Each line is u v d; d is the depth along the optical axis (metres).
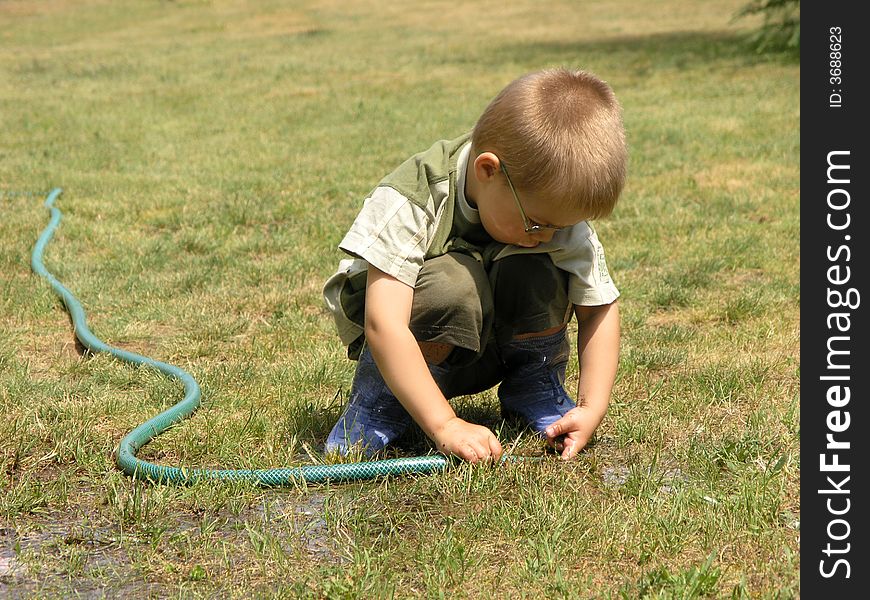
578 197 2.19
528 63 14.59
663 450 2.56
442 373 2.52
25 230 5.52
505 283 2.48
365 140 9.05
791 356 3.38
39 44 19.88
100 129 9.88
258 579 1.96
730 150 7.93
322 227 5.66
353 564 1.99
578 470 2.42
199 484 2.33
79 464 2.50
